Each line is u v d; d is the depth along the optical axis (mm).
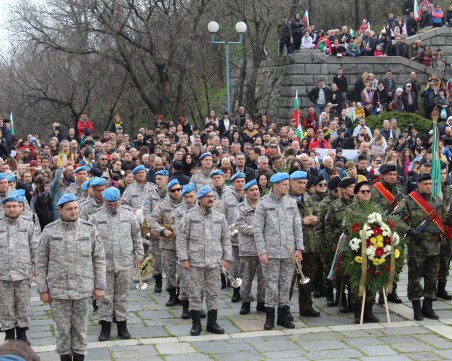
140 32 31734
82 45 31812
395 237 10539
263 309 11406
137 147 22484
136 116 38156
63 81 35125
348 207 10969
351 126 24828
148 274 12328
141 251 10305
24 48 33531
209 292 10203
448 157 20922
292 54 31141
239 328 10430
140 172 13641
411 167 18781
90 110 38500
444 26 34312
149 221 11961
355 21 43531
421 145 22219
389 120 25078
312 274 11055
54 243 8609
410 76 30797
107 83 33719
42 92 37344
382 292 10875
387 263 10523
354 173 13477
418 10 35281
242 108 25766
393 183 12180
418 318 10727
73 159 17719
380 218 10461
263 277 11258
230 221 12508
